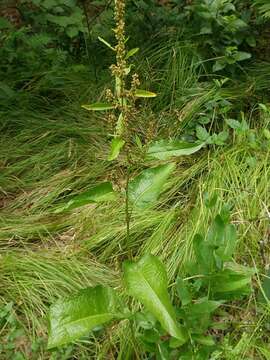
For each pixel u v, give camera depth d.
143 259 2.04
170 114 3.97
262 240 2.93
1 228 3.35
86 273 3.00
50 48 4.92
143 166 3.56
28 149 3.91
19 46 4.77
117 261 3.08
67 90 4.40
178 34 4.53
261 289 2.59
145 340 2.29
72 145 3.86
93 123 4.07
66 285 2.93
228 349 2.36
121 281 2.94
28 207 3.53
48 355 2.62
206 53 4.28
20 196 3.60
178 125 3.82
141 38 4.70
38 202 3.52
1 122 4.12
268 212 3.01
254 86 4.01
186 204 3.32
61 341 1.97
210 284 2.38
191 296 2.42
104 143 3.88
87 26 4.86
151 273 1.99
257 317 2.62
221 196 3.17
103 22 4.93
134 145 3.74
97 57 4.70
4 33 5.07
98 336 2.67
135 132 3.76
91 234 3.26
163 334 2.34
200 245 2.43
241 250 2.92
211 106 3.80
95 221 3.29
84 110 4.19
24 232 3.31
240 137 3.56
